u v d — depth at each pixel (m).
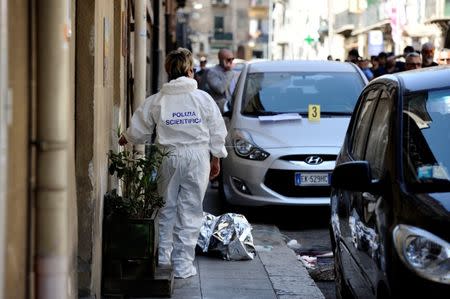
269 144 24.20
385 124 12.55
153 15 51.72
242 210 25.86
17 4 8.37
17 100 8.35
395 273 10.15
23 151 8.64
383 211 11.00
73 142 12.02
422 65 33.25
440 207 10.37
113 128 18.09
